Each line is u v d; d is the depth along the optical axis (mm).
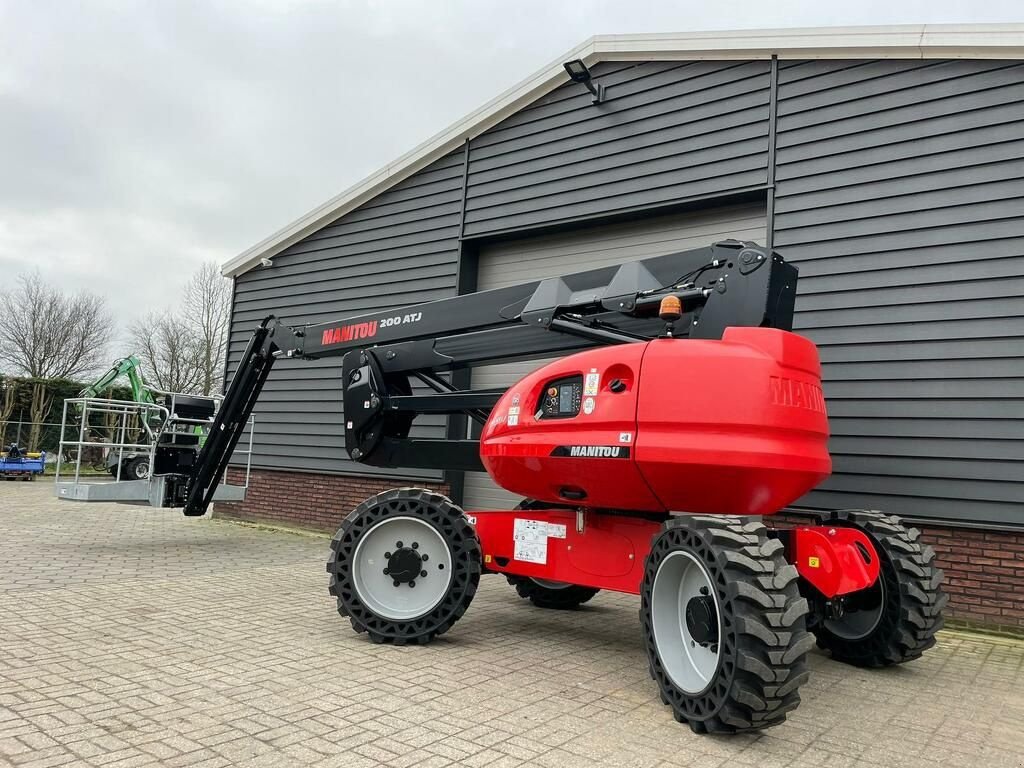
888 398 6574
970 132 6469
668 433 3910
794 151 7359
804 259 7168
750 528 3527
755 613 3254
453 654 4656
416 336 6078
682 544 3645
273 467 11625
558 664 4512
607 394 4223
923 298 6523
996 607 5945
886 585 4590
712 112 7953
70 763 2859
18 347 40031
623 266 4863
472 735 3279
